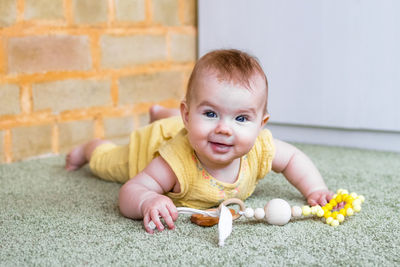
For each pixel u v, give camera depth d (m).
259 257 0.90
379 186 1.39
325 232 1.02
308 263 0.87
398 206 1.20
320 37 1.94
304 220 1.10
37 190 1.38
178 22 2.23
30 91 1.78
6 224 1.09
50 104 1.84
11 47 1.71
